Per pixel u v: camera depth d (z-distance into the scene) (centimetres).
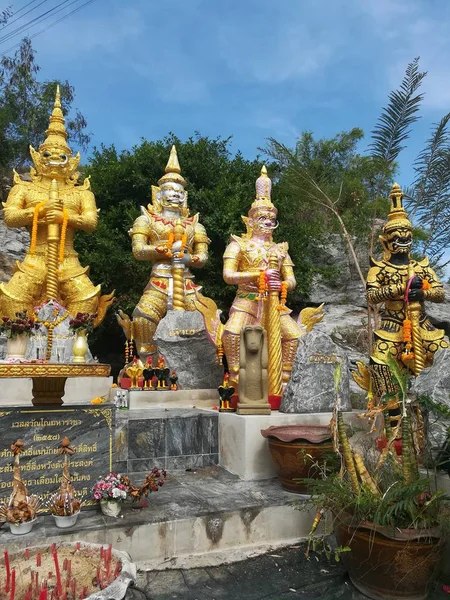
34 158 1104
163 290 1061
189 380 931
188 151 1580
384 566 390
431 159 1198
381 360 686
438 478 491
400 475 434
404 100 1113
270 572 447
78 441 493
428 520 393
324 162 2270
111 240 1497
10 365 445
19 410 475
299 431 569
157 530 459
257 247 930
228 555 470
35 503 446
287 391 704
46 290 998
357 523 404
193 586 419
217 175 1608
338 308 1555
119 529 448
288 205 1592
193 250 1110
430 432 508
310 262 1691
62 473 478
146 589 412
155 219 1078
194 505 502
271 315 830
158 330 934
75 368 472
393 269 730
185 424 677
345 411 693
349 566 421
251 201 1538
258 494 541
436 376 573
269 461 620
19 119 2261
